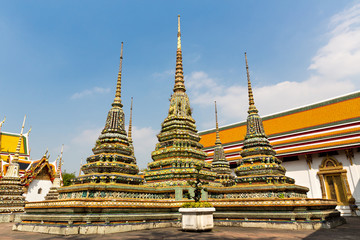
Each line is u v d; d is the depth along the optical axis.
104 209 12.79
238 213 15.84
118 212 13.20
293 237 10.34
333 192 30.67
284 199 14.63
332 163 31.31
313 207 14.66
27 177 43.09
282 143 35.62
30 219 14.36
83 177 15.11
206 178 19.03
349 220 21.16
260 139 19.31
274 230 12.99
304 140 33.66
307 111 36.75
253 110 20.92
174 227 14.91
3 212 25.66
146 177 19.00
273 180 16.83
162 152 19.23
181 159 18.31
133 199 14.05
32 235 11.71
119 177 15.06
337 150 31.22
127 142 17.66
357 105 32.34
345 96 34.09
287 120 38.03
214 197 18.38
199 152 19.78
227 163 27.38
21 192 28.06
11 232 13.42
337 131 31.75
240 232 12.04
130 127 26.98
